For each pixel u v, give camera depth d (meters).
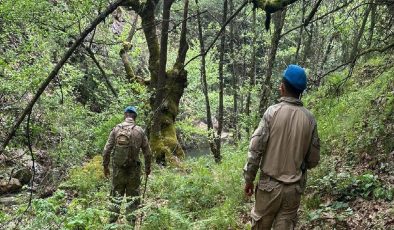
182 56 12.73
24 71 9.51
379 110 7.53
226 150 12.36
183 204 6.70
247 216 5.74
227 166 8.48
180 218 5.29
